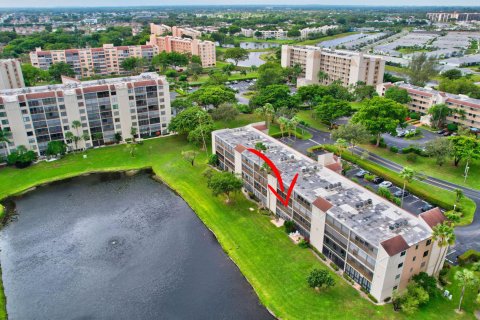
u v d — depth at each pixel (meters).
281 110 188.75
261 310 84.62
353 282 89.81
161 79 180.12
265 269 95.75
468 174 139.62
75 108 161.50
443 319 78.75
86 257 104.12
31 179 144.62
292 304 84.69
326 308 82.81
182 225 117.62
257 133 149.25
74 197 134.25
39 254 105.56
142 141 178.38
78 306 87.88
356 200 99.75
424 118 196.38
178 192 136.12
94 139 170.88
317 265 95.94
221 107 190.25
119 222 119.62
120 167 154.88
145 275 96.94
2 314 85.06
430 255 86.81
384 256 79.06
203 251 105.38
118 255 104.62
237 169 135.62
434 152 142.25
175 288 92.38
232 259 101.06
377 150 163.38
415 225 88.69
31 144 157.12
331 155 124.31
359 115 168.12
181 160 157.88
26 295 91.31
